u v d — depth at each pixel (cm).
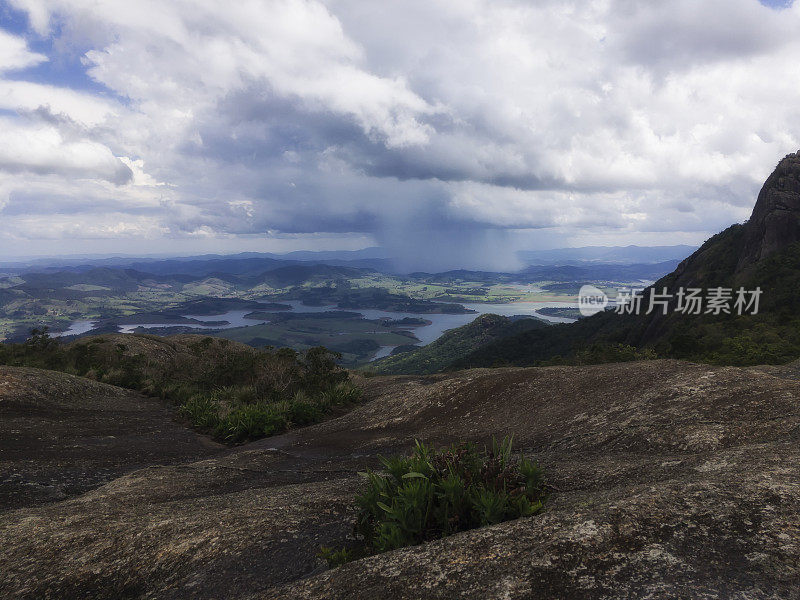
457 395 941
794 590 150
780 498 210
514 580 178
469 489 270
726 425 430
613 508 223
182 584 252
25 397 1205
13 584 267
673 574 168
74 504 462
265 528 315
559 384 832
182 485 556
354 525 308
